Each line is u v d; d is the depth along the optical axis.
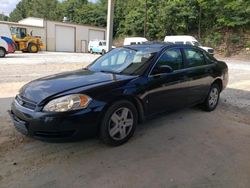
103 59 5.47
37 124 3.67
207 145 4.42
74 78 4.45
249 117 5.95
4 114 5.71
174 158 3.95
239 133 4.97
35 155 3.95
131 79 4.40
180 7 37.72
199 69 5.71
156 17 41.47
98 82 4.20
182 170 3.62
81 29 42.78
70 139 3.74
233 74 14.25
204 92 5.95
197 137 4.73
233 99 7.65
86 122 3.80
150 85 4.57
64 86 4.04
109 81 4.25
